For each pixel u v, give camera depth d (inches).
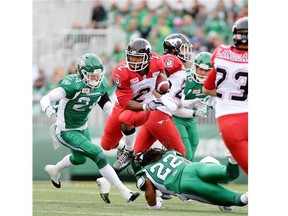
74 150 893.8
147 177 815.1
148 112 933.8
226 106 746.8
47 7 1673.2
